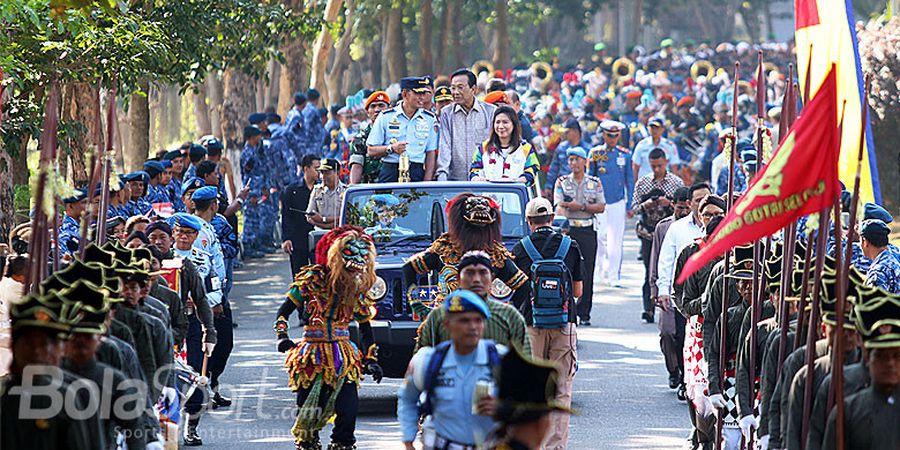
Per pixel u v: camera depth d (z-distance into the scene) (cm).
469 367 1972
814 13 3133
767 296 2556
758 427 2362
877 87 6300
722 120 8706
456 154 4191
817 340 2133
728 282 2584
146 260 2452
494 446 1630
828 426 1802
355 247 2773
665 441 3169
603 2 19062
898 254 2983
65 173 4666
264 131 7188
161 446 2070
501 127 3909
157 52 4559
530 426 1614
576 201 5006
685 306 2905
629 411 3531
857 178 1912
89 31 4266
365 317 2831
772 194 2038
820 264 1986
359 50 15412
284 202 5169
